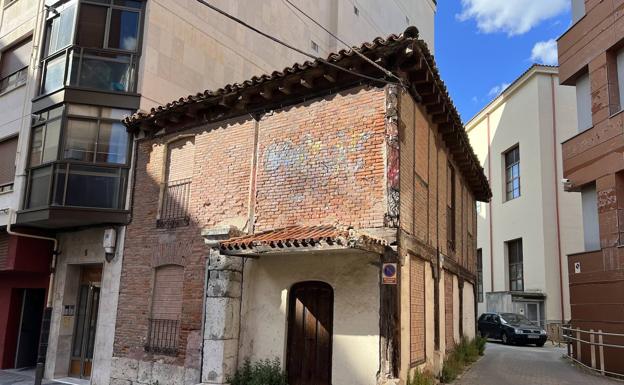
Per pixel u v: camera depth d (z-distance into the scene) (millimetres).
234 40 16594
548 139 28172
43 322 13836
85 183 12820
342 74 9938
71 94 13055
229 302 9914
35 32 14844
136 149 13211
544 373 13758
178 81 14312
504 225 31391
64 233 14289
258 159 10828
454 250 14672
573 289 16156
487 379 12422
